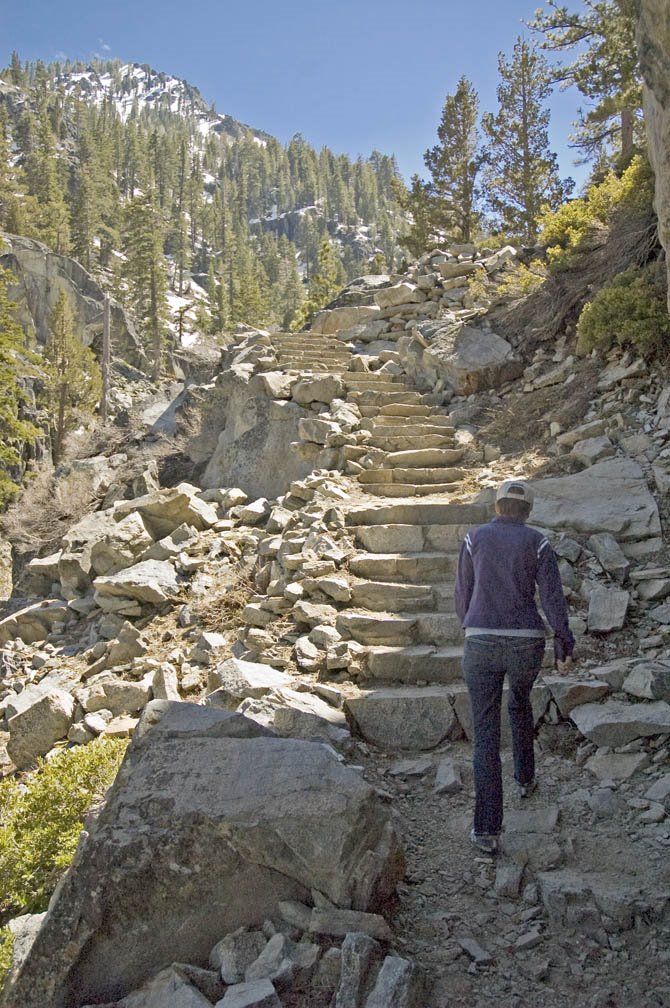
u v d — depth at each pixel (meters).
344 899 2.94
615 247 9.85
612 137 20.98
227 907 2.96
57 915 2.87
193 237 135.00
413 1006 2.57
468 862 3.46
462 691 4.72
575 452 7.70
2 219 78.19
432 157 33.03
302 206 180.62
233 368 12.34
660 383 7.97
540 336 10.60
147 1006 2.68
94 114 167.38
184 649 6.61
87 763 4.61
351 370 12.37
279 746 3.23
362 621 5.69
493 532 3.74
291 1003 2.63
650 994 2.66
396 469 8.72
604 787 3.95
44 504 13.50
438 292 14.34
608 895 3.06
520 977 2.77
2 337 29.69
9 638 8.35
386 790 4.08
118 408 49.91
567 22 19.17
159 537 9.23
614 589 5.53
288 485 10.41
